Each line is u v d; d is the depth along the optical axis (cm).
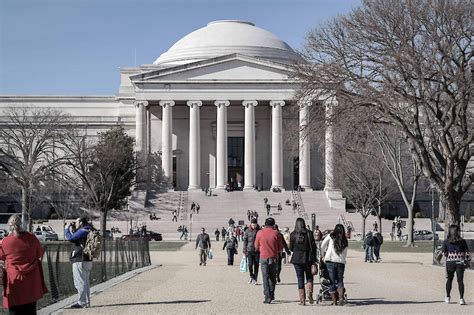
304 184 13638
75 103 15962
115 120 15188
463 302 2722
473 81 4791
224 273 4612
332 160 9756
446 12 4634
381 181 9506
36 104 15875
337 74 5050
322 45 5231
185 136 14862
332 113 5150
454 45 4762
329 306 2698
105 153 10388
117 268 4434
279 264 3681
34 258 1931
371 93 4847
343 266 2745
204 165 14900
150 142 14712
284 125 13900
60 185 11562
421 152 4906
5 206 13850
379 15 4834
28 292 1906
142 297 3048
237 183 14662
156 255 6925
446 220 5034
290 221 11681
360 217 11875
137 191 12800
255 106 14288
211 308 2638
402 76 4872
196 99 13975
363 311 2527
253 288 3512
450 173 4853
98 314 2475
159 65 16262
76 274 2678
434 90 4900
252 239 3759
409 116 5078
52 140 11894
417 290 3378
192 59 16188
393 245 8494
